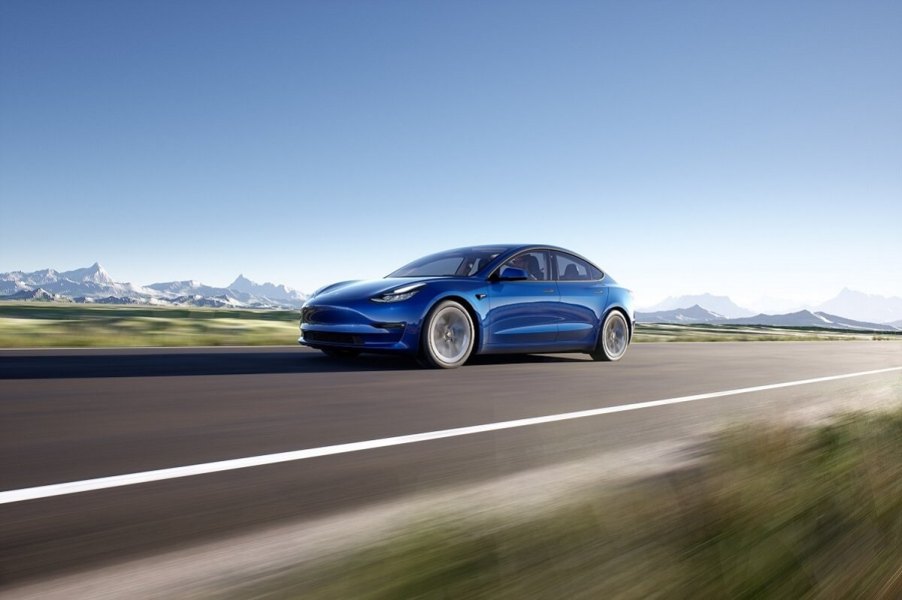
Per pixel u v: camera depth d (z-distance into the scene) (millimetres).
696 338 16109
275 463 2863
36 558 1816
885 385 6266
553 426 3867
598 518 1930
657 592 1438
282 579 1679
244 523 2141
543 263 7520
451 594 1425
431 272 7219
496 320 6836
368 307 6227
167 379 5152
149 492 2410
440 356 6473
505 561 1609
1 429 3316
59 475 2576
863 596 1491
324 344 6508
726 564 1578
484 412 4238
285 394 4652
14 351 6973
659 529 1828
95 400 4160
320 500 2402
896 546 1757
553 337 7387
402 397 4711
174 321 12516
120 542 1947
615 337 8203
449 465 2943
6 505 2217
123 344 8172
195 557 1855
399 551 1714
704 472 2633
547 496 2434
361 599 1426
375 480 2674
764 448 2934
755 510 1982
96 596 1608
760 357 10352
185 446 3102
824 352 12750
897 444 2975
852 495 2127
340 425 3691
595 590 1445
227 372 5691
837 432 3279
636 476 2826
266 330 10906
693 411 4598
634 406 4680
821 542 1736
